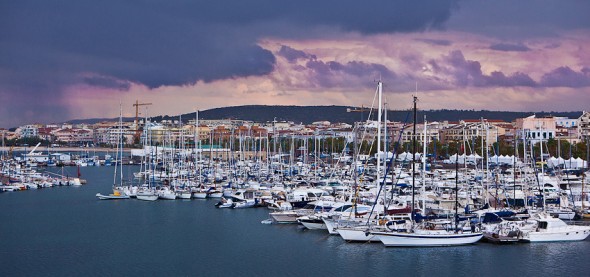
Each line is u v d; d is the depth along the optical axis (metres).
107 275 98.31
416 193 153.38
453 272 95.94
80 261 107.25
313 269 98.75
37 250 115.81
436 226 110.88
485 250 106.75
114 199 184.25
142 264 104.69
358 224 114.19
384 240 107.44
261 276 96.06
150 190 186.00
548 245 109.56
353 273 96.31
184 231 131.12
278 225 133.62
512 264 99.31
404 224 111.94
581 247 108.19
